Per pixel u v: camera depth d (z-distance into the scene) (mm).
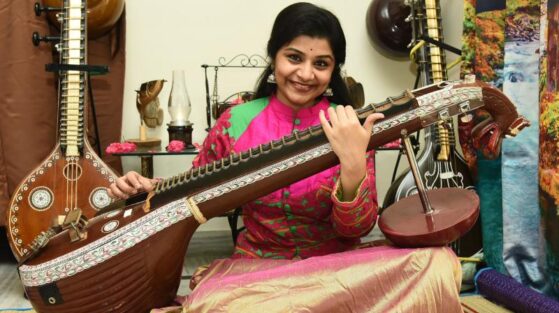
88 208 1836
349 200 994
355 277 869
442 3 2568
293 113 1228
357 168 952
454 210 958
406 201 1082
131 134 2541
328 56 1143
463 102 965
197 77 2557
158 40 2506
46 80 2111
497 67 1814
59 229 1062
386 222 989
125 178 1164
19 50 2045
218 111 2355
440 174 1907
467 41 1925
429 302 856
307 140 978
